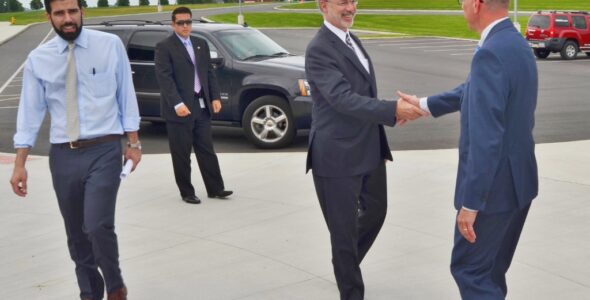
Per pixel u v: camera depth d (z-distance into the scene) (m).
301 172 8.41
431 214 6.48
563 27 27.67
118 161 4.37
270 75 10.50
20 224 6.81
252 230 6.25
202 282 5.08
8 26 57.78
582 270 5.02
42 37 44.44
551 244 5.56
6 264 5.70
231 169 8.76
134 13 72.69
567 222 6.09
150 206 7.19
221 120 10.94
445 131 11.62
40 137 12.23
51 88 4.26
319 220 6.47
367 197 4.70
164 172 8.71
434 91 18.17
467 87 3.46
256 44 11.33
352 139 4.28
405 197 7.08
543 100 15.58
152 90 11.20
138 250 5.86
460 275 3.60
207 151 7.30
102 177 4.28
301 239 5.95
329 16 4.21
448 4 62.31
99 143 4.30
